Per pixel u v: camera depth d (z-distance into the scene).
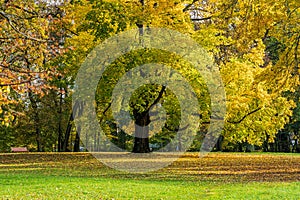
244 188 13.41
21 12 11.16
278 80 17.92
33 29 10.79
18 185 13.91
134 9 22.19
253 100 27.77
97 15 20.97
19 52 10.67
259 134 31.03
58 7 15.05
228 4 17.67
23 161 24.88
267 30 17.98
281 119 30.72
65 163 23.30
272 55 37.00
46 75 9.34
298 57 17.58
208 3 26.38
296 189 12.75
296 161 25.78
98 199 11.55
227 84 26.30
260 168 21.03
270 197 11.34
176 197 11.91
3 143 43.28
